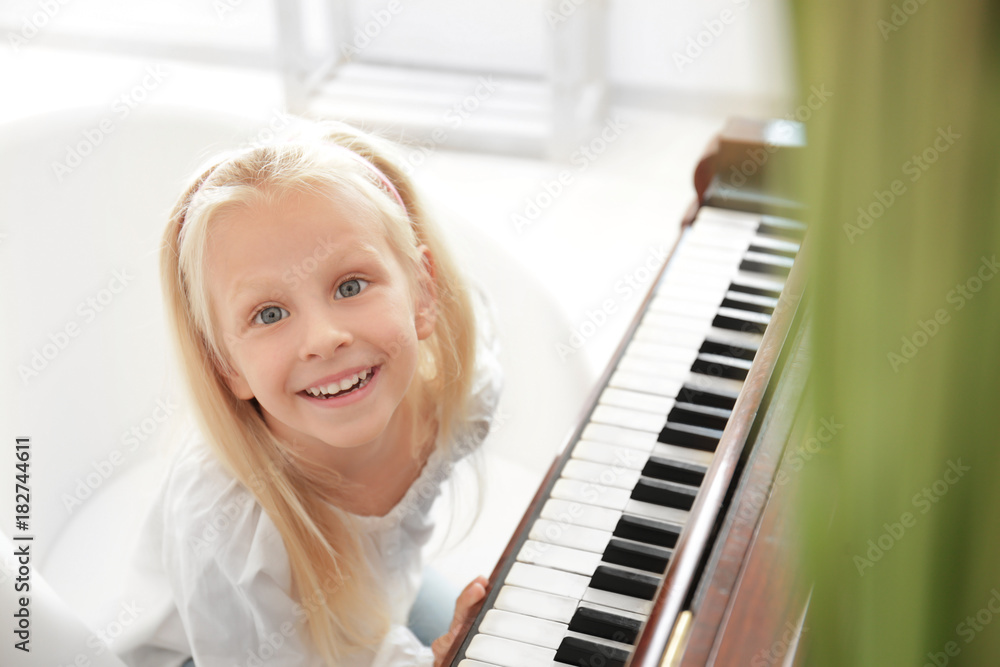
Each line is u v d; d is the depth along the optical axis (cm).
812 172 31
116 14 353
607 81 321
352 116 313
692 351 114
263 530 104
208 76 347
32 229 143
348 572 112
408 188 116
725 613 66
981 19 28
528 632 85
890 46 28
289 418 96
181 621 117
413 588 129
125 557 139
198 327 102
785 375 83
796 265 94
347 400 94
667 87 320
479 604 89
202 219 93
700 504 75
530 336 148
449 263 121
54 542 142
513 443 149
